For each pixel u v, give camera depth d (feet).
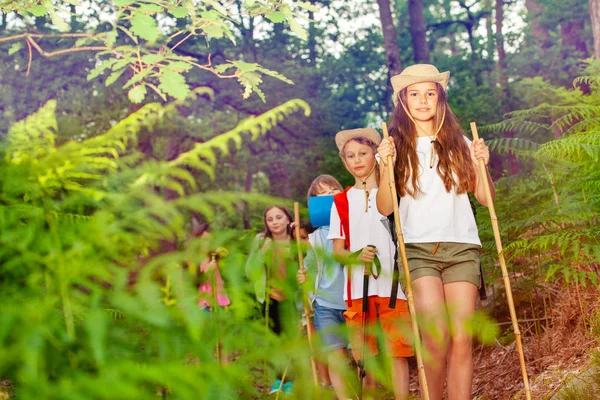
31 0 8.61
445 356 11.76
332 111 68.13
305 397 2.75
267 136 64.18
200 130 58.39
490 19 102.01
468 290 12.32
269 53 64.23
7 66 46.37
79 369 2.53
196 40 55.67
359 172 15.70
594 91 17.21
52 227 2.67
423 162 12.85
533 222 16.53
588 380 12.35
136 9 7.74
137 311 2.44
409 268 12.54
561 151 14.39
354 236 15.35
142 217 2.70
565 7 71.56
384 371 3.02
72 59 46.80
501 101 58.54
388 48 66.69
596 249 13.78
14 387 2.39
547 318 17.38
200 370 2.43
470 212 12.84
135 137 3.19
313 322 15.47
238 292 2.89
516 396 14.76
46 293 2.56
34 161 2.82
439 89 13.24
